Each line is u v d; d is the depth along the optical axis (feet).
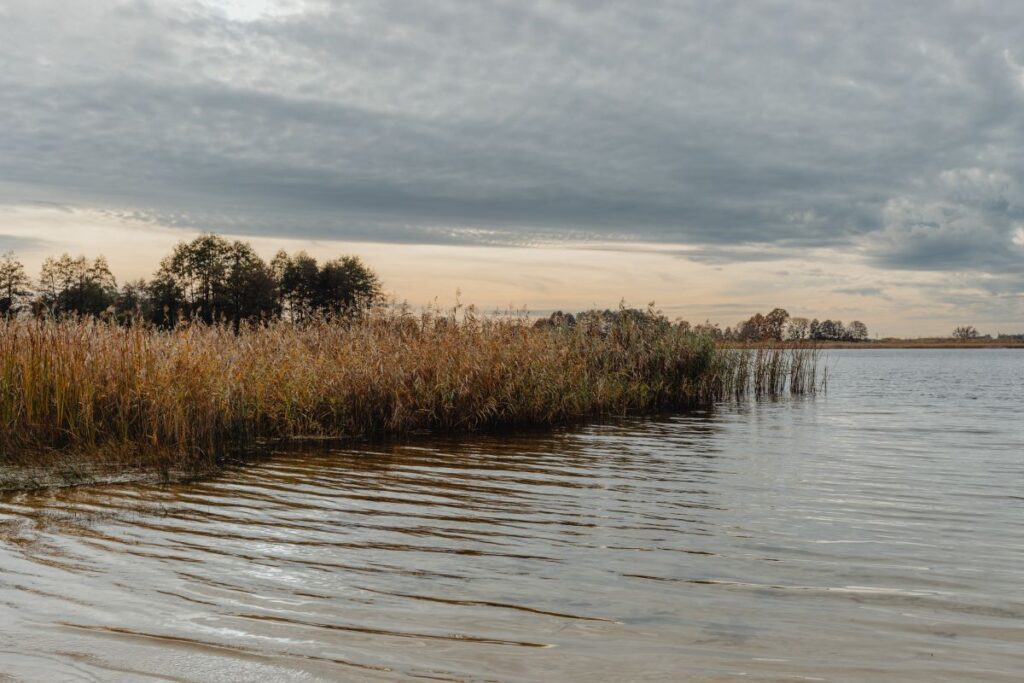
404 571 20.63
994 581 20.29
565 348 63.46
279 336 53.42
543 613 17.60
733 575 20.70
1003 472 37.50
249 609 17.35
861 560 22.18
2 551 21.33
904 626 17.02
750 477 35.70
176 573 19.84
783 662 15.02
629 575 20.62
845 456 42.57
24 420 37.45
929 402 83.30
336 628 16.35
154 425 37.83
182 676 13.75
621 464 38.96
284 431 46.85
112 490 30.04
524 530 25.40
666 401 73.05
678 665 14.80
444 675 14.11
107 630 15.80
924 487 33.50
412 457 40.01
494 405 52.70
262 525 25.27
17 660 14.17
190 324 48.65
